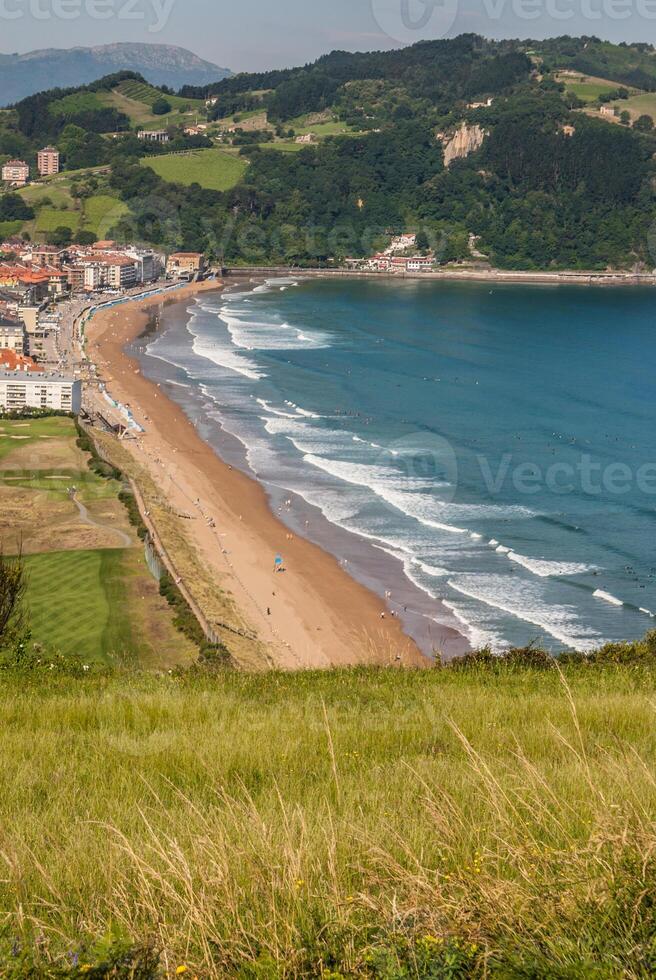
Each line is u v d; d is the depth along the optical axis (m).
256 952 6.77
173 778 11.52
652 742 12.86
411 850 8.14
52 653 27.69
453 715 15.04
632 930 6.62
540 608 60.12
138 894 7.54
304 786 10.94
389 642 55.12
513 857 7.71
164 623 53.75
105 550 66.19
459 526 75.62
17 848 8.72
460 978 6.50
